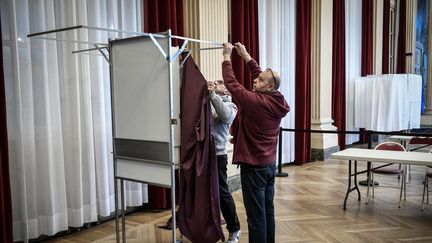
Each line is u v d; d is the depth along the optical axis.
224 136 3.16
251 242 2.71
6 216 3.03
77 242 3.52
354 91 8.86
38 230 3.46
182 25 4.52
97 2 3.77
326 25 7.52
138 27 4.21
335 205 4.50
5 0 3.16
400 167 5.56
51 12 3.44
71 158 3.64
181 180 2.81
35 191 3.38
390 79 8.06
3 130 2.98
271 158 2.73
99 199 3.89
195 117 2.67
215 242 2.81
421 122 11.56
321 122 7.38
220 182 3.17
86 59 3.68
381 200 4.70
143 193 4.39
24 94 3.29
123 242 3.14
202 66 4.79
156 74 2.65
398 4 11.14
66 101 3.60
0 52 2.95
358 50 9.27
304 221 3.96
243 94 2.58
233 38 5.42
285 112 2.70
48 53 3.45
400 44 11.21
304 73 6.82
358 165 6.84
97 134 3.84
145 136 2.76
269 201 2.84
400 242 3.39
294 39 6.84
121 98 2.89
